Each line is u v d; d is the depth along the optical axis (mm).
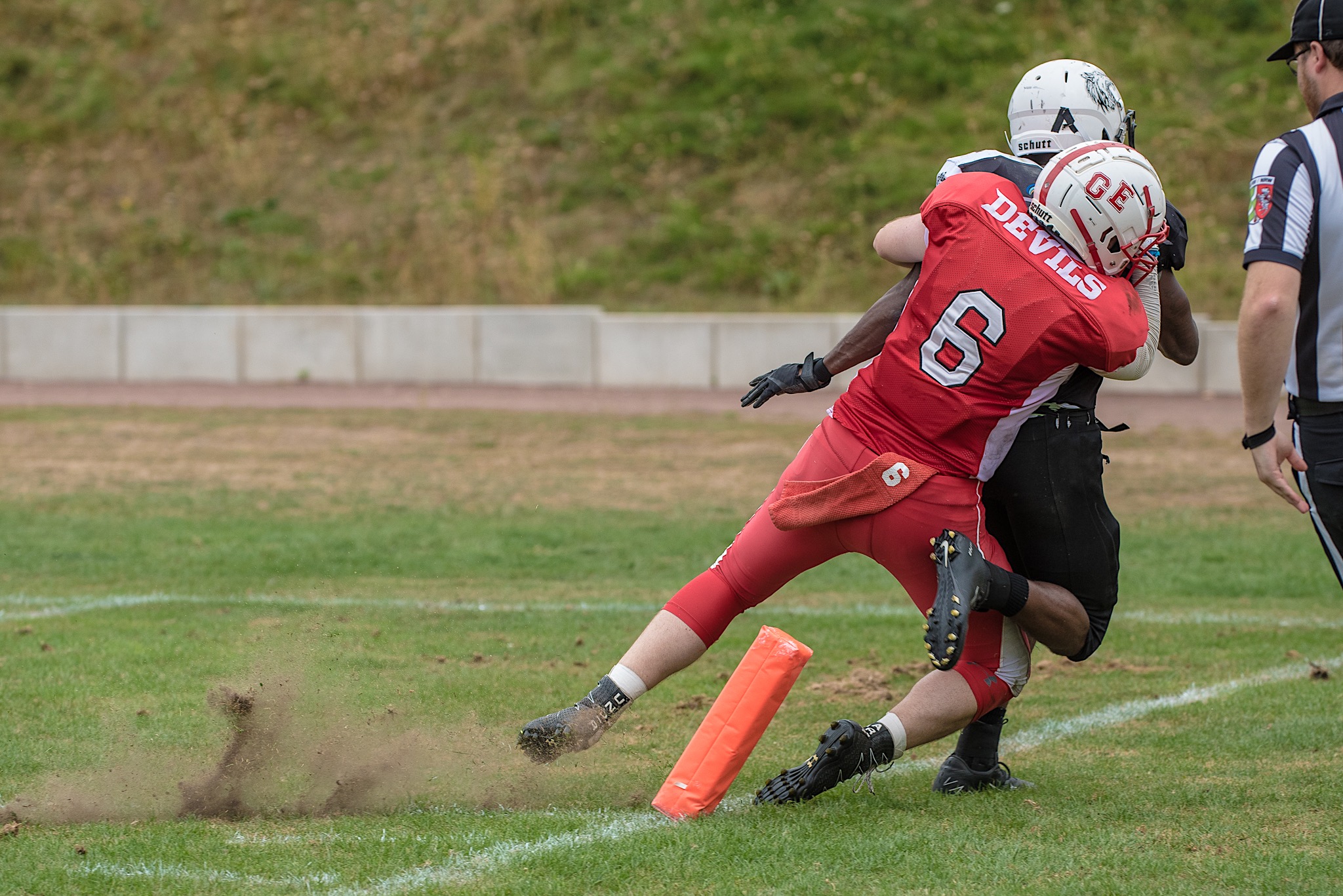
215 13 90938
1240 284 63531
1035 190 12750
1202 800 13641
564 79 83250
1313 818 12961
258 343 66312
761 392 13875
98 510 36938
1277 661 20891
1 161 81562
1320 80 13906
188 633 22078
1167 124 73312
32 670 19250
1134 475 43781
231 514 36594
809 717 17703
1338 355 13805
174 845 12062
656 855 11805
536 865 11562
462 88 84188
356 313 65750
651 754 15727
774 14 84938
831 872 11344
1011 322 12531
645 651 13617
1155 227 12641
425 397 61938
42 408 58031
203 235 76562
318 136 82438
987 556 13227
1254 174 13844
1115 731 16766
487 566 30141
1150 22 81062
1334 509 14117
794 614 25422
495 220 75375
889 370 13070
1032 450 13164
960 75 79438
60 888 10961
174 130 82812
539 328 64688
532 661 20672
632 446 49406
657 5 86812
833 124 77938
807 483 13367
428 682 18844
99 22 90688
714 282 70188
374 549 31906
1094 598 13688
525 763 15109
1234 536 34406
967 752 14352
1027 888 10938
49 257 74938
